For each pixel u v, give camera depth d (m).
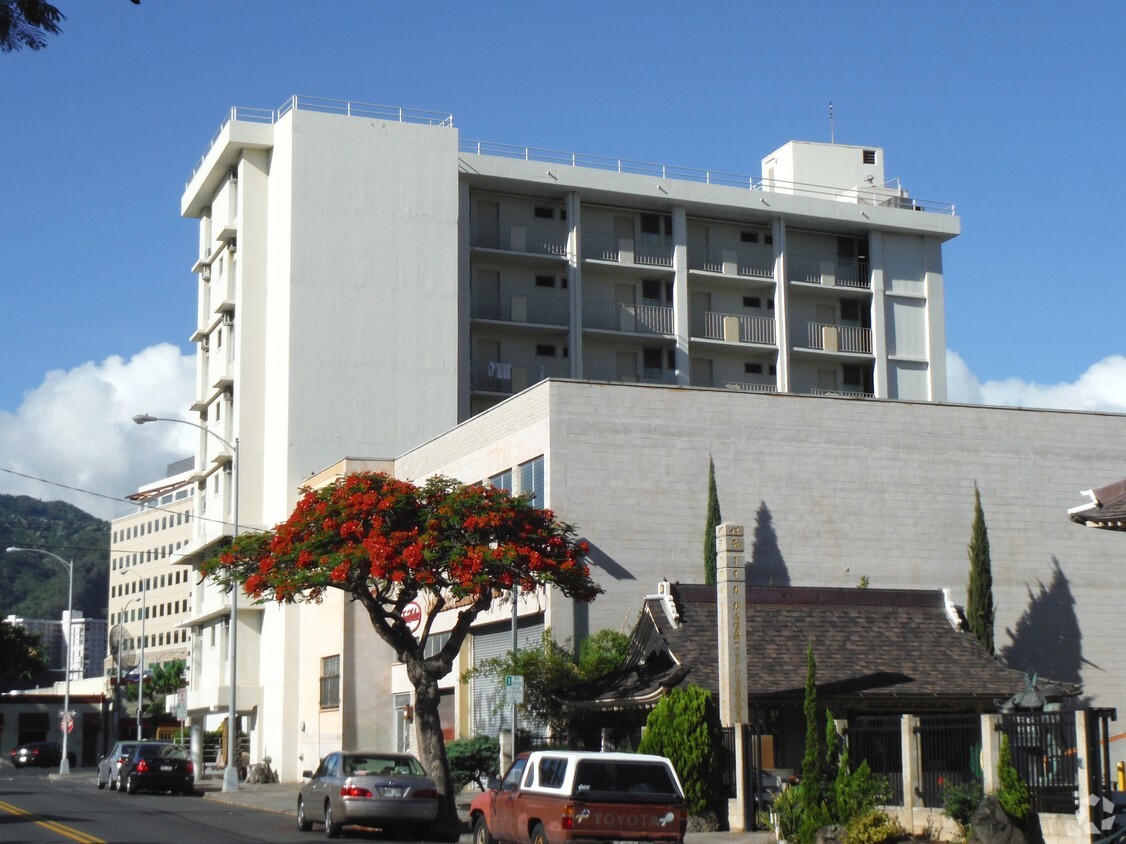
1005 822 19.81
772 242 65.81
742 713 27.59
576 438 37.44
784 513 38.47
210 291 63.94
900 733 23.33
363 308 55.41
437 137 57.78
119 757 45.91
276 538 29.67
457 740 36.78
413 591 29.41
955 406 40.62
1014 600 39.81
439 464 44.84
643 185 62.09
